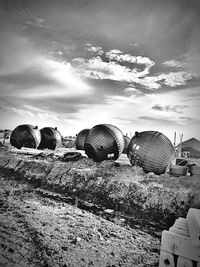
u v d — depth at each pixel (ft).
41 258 15.96
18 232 19.81
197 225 12.00
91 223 24.41
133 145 39.75
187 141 102.06
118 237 21.63
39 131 67.00
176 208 28.76
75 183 38.19
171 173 38.14
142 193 32.01
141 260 17.54
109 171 39.99
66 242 18.95
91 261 16.56
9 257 15.75
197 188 31.60
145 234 23.54
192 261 12.26
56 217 24.95
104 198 33.24
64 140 102.99
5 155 54.54
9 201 29.32
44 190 38.09
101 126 46.16
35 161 47.57
